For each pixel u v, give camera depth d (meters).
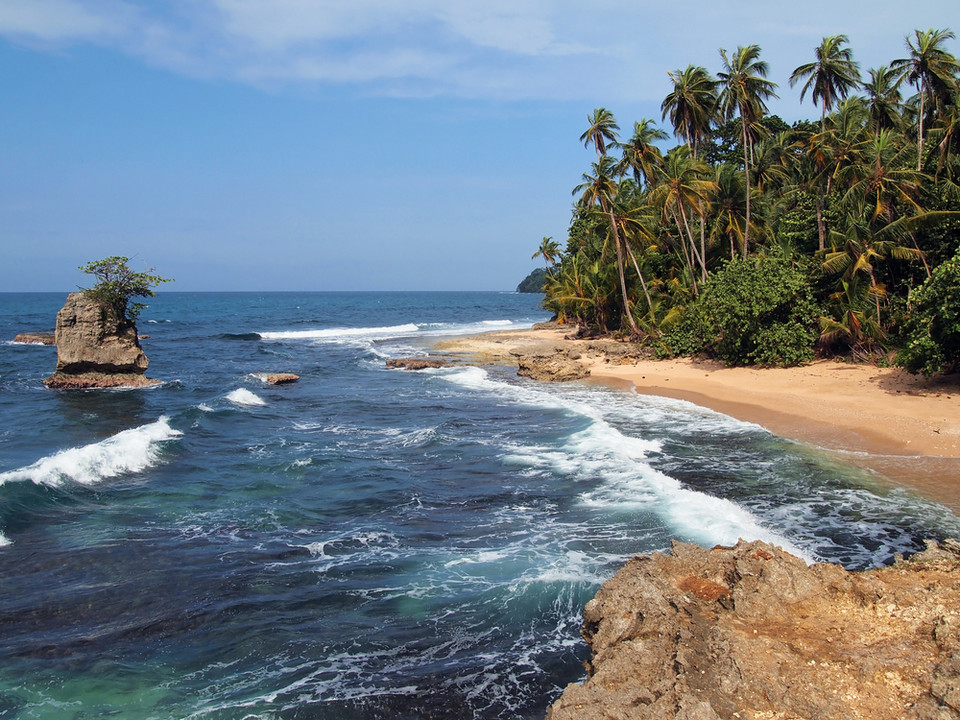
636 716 5.99
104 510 14.42
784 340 31.25
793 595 7.82
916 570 8.49
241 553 12.20
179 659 8.88
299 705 7.88
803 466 16.77
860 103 36.66
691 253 47.16
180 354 48.75
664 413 24.17
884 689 6.08
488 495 15.34
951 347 22.84
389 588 10.77
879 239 30.00
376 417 24.86
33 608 10.16
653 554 9.05
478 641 9.23
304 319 100.06
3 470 17.89
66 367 32.22
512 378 35.41
